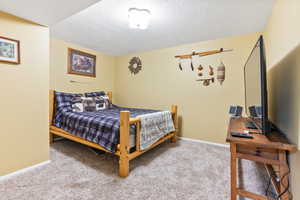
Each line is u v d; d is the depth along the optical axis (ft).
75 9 4.79
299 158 3.11
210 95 9.18
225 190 4.76
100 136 6.29
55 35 8.75
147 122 6.72
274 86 5.34
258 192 4.62
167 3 5.44
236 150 3.67
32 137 5.82
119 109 10.85
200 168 6.15
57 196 4.34
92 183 5.00
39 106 6.02
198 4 5.47
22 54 5.46
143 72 11.92
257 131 4.27
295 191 3.38
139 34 8.39
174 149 8.30
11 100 5.23
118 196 4.41
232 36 8.46
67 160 6.67
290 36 3.78
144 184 5.01
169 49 10.64
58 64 9.50
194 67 9.68
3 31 4.99
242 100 8.25
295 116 3.34
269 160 3.36
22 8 4.74
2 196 4.31
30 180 5.08
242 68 8.21
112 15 6.40
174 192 4.64
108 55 12.96
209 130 9.26
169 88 10.69
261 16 6.25
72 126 7.66
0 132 5.00
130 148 6.13
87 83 11.29
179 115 10.31
